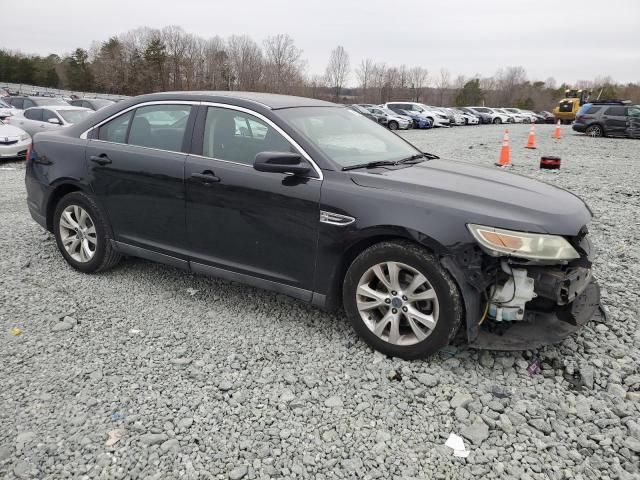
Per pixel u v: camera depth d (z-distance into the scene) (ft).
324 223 11.24
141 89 248.73
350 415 9.37
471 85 302.45
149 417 9.20
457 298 10.25
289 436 8.80
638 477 7.93
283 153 11.18
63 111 49.29
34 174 16.16
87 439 8.59
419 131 102.27
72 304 13.66
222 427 8.99
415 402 9.74
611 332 12.37
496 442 8.73
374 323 11.27
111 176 14.35
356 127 14.24
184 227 13.37
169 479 7.81
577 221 10.68
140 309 13.46
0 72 273.54
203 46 258.78
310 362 11.03
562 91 314.14
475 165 14.30
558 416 9.41
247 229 12.33
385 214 10.59
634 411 9.49
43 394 9.78
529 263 10.34
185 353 11.34
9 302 13.74
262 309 13.55
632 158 50.01
